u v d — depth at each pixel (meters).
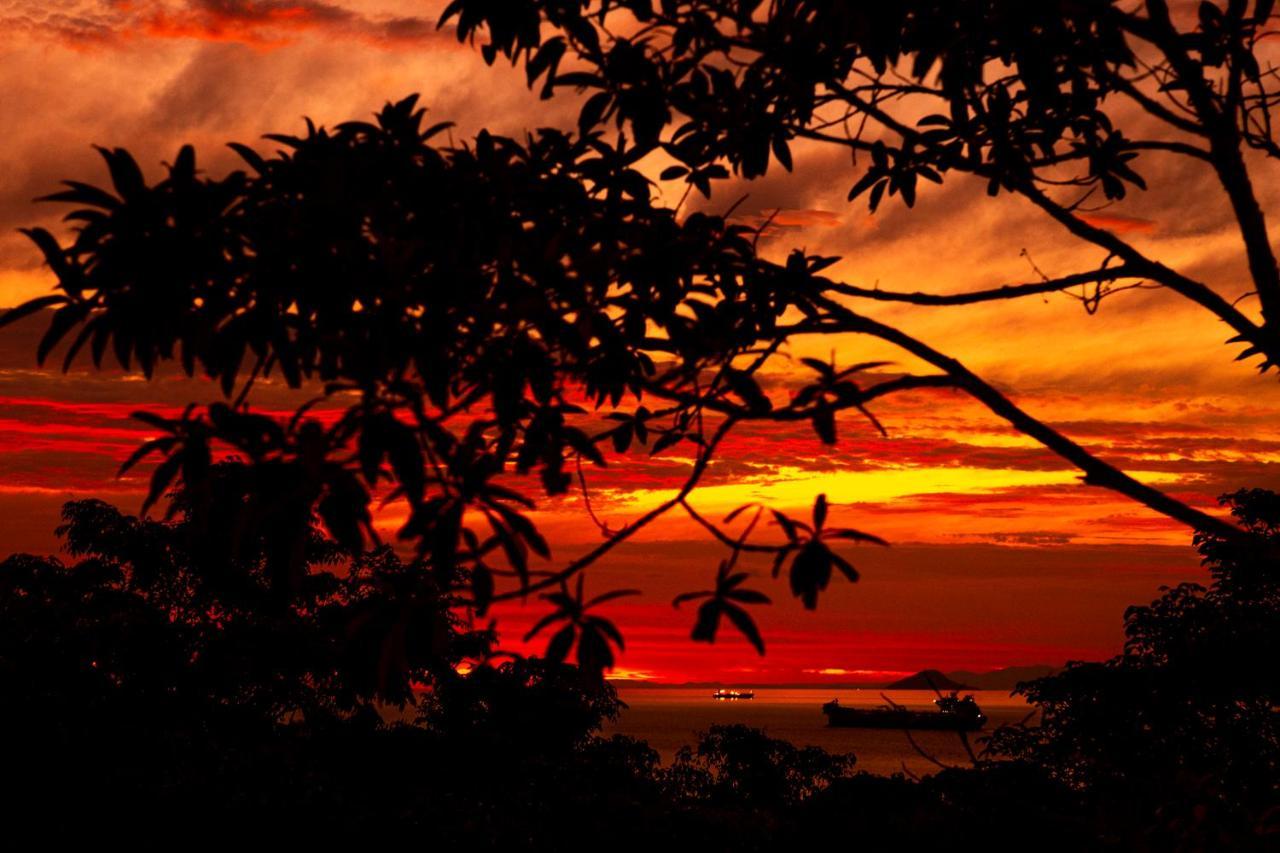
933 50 4.71
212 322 3.56
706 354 4.10
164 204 3.51
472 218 3.94
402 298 3.50
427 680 19.52
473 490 3.42
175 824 13.74
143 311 3.54
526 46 4.50
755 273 4.40
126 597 20.36
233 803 13.88
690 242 4.12
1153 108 4.00
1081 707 17.14
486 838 12.88
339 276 3.54
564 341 3.67
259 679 19.97
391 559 19.39
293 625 19.72
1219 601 18.91
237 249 3.60
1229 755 16.64
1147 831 6.50
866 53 4.52
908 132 4.80
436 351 3.51
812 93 4.73
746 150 4.98
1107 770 8.80
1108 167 5.12
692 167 5.04
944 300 4.44
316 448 3.25
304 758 17.47
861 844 10.20
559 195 4.25
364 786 16.72
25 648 17.61
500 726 19.42
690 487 3.56
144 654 18.84
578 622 3.50
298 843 13.41
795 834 10.91
